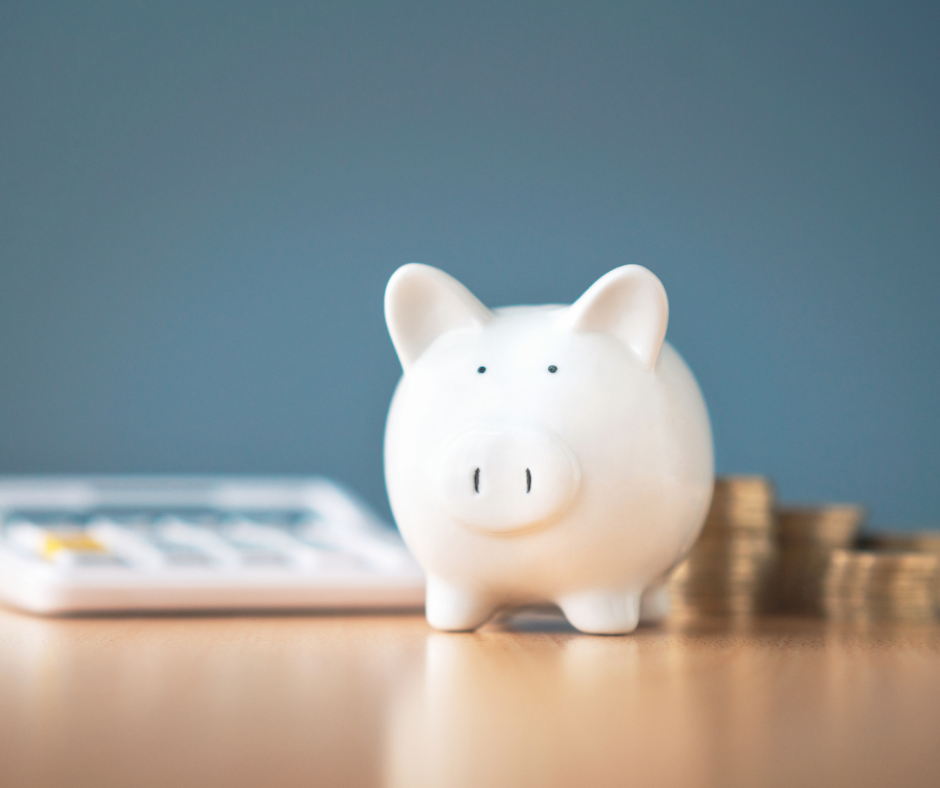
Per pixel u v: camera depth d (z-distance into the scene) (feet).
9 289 4.23
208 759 0.79
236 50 4.23
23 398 4.22
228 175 4.23
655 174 4.03
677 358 1.90
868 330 3.98
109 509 3.90
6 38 4.25
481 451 1.69
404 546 2.35
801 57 4.01
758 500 2.32
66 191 4.25
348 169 4.19
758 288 3.99
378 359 4.21
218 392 4.24
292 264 4.22
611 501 1.70
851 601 2.16
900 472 3.96
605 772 0.76
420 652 1.53
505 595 1.81
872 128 4.00
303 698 1.09
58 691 1.12
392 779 0.73
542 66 4.10
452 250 4.13
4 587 2.15
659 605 1.98
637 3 4.05
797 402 3.98
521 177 4.10
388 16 4.17
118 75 4.25
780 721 0.97
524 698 1.10
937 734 0.91
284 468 4.22
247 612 2.08
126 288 4.25
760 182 4.00
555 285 4.07
